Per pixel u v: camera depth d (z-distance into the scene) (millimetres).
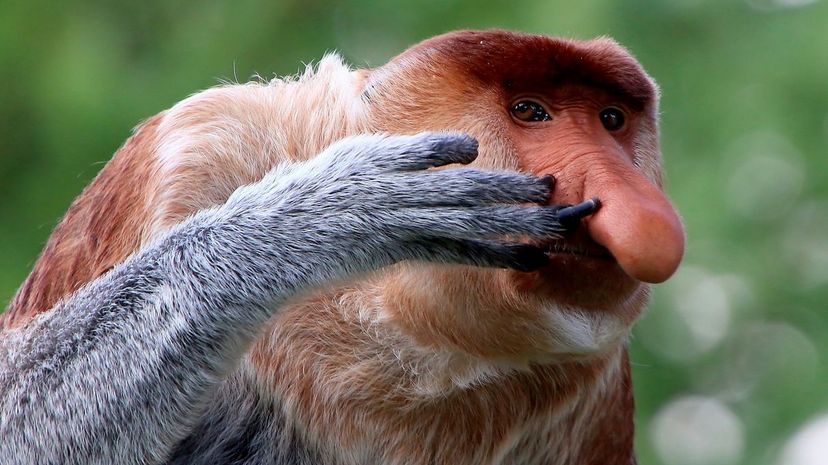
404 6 23953
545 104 11727
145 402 11625
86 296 12258
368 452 12352
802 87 22875
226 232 11719
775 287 24141
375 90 12352
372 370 12156
